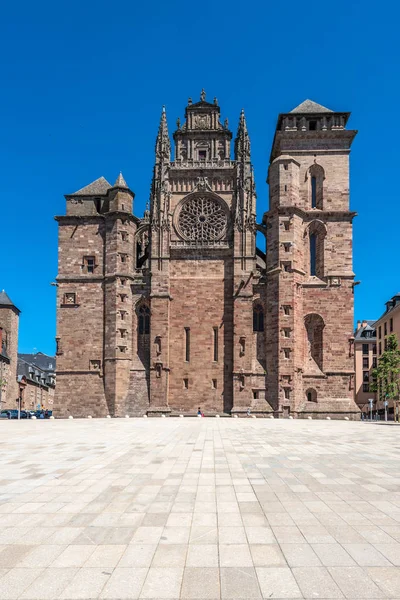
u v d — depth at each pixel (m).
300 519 11.34
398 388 72.94
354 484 15.34
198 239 71.94
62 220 73.62
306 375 67.75
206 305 70.75
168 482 15.65
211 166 73.94
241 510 12.16
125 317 70.31
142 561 8.69
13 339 117.69
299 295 68.75
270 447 25.50
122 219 72.12
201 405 68.62
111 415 67.94
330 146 71.75
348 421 61.03
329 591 7.46
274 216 69.69
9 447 25.25
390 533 10.23
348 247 69.88
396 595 7.32
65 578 7.96
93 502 12.97
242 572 8.17
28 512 11.96
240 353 67.94
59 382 69.94
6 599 7.21
